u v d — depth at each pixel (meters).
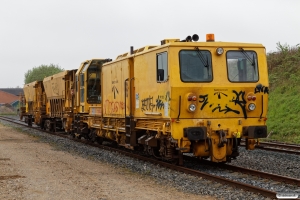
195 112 12.48
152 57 13.72
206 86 12.50
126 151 18.69
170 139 12.67
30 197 9.39
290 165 13.88
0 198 9.27
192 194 9.92
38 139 25.17
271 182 11.02
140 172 13.04
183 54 12.50
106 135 19.36
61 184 10.84
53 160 15.52
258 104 13.05
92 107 21.39
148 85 14.12
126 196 9.52
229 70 12.84
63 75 27.27
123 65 16.58
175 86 12.27
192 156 15.77
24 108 44.16
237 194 9.66
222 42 12.95
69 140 24.47
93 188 10.36
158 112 13.31
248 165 14.13
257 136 12.81
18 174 12.28
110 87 18.33
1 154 17.03
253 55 13.15
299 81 27.83
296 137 21.72
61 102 28.45
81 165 14.38
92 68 22.22
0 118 55.28
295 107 24.97
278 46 33.12
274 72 31.16
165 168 13.55
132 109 15.76
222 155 12.69
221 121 12.71
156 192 10.03
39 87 35.88
